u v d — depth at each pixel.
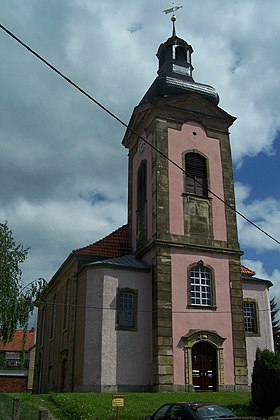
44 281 27.81
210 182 34.50
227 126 36.94
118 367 28.81
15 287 26.83
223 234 33.38
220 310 31.23
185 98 35.66
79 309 32.19
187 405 16.53
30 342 66.06
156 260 30.78
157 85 36.41
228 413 16.19
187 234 32.19
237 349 30.73
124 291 30.64
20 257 27.55
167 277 30.56
